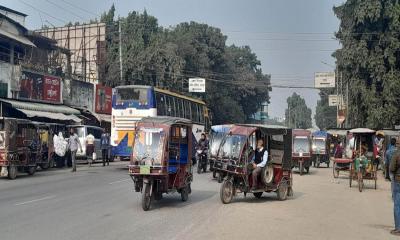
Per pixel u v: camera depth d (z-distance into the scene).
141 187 13.20
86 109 38.25
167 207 13.11
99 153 31.91
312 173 29.14
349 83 39.69
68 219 10.70
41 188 16.62
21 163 20.66
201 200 14.73
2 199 13.74
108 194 15.26
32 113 29.00
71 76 39.69
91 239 8.67
